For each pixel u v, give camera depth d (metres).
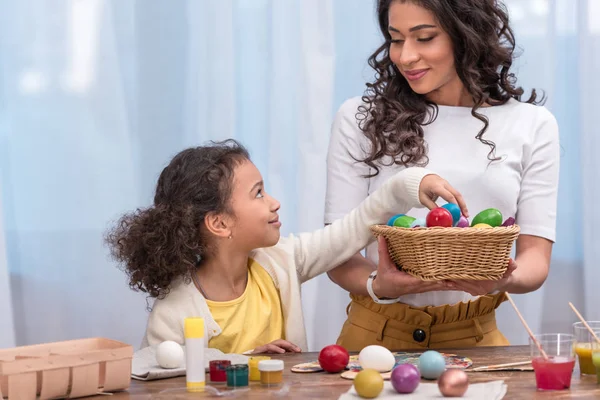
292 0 3.21
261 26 3.21
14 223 3.16
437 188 1.92
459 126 2.18
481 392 1.51
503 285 1.90
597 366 1.60
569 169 3.31
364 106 2.23
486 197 2.13
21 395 1.51
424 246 1.76
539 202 2.17
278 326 2.12
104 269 3.20
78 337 3.20
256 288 2.13
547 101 3.26
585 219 3.27
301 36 3.21
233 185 2.03
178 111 3.20
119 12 3.16
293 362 1.84
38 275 3.18
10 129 3.14
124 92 3.17
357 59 3.25
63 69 3.15
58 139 3.16
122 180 3.18
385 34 2.23
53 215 3.17
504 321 3.29
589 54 3.24
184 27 3.19
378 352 1.69
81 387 1.56
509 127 2.17
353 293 2.17
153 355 1.87
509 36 2.24
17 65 3.14
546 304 3.33
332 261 2.14
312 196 3.21
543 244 2.18
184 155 2.09
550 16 3.24
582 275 3.31
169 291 2.05
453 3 2.06
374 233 1.97
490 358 1.82
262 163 3.23
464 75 2.13
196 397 1.55
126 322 3.22
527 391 1.55
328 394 1.55
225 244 2.04
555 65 3.28
